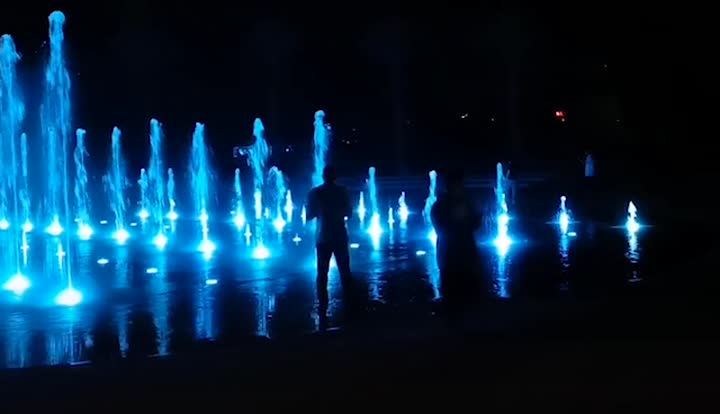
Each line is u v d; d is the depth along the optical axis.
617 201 26.91
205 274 13.70
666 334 7.39
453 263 7.62
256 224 25.55
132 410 5.73
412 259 15.31
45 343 8.62
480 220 7.68
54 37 23.78
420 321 8.80
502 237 18.33
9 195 33.28
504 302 9.29
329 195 9.93
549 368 6.41
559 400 5.62
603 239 17.58
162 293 11.73
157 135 50.16
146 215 30.33
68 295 11.59
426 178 46.81
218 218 28.75
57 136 32.06
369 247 17.66
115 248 18.48
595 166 36.72
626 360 6.55
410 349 7.22
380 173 52.72
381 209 31.44
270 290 11.81
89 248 18.58
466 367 6.55
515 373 6.31
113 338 8.80
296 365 6.80
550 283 11.69
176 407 5.76
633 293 9.42
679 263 13.29
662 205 24.75
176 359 7.10
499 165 32.34
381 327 8.44
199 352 7.45
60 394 6.11
